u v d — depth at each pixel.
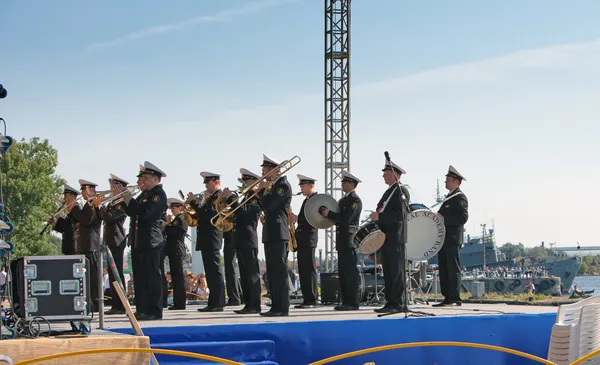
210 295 14.38
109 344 7.48
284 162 12.70
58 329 8.80
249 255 13.41
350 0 27.94
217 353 9.30
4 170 55.84
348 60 27.95
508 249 74.50
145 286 11.85
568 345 10.12
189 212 14.90
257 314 12.97
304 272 14.88
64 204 14.91
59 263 8.45
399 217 12.64
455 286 14.12
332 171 27.97
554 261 69.31
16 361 7.09
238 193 13.81
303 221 14.91
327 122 28.00
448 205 14.32
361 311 13.09
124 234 14.77
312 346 9.89
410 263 15.10
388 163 12.46
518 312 11.55
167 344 9.17
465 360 10.65
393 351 10.25
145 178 12.33
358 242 12.86
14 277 8.77
